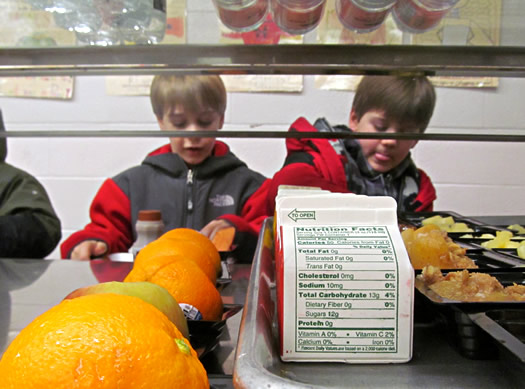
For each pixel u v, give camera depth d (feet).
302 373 0.95
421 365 0.99
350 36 2.02
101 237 4.46
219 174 4.79
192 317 1.33
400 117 3.80
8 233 3.84
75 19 2.04
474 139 2.28
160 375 0.79
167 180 4.78
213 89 4.25
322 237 1.02
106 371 0.76
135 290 1.13
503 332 0.95
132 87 4.88
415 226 2.38
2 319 1.77
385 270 0.98
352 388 0.88
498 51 2.02
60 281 2.31
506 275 1.43
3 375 0.79
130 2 1.98
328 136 2.31
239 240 3.41
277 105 4.79
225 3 1.82
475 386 0.90
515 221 2.92
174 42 2.07
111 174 5.29
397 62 2.08
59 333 0.79
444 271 1.38
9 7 2.04
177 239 1.71
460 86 3.68
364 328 0.98
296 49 2.08
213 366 1.32
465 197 4.70
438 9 1.84
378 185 4.24
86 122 5.04
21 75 2.47
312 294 0.99
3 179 4.44
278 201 1.10
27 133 2.59
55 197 5.40
